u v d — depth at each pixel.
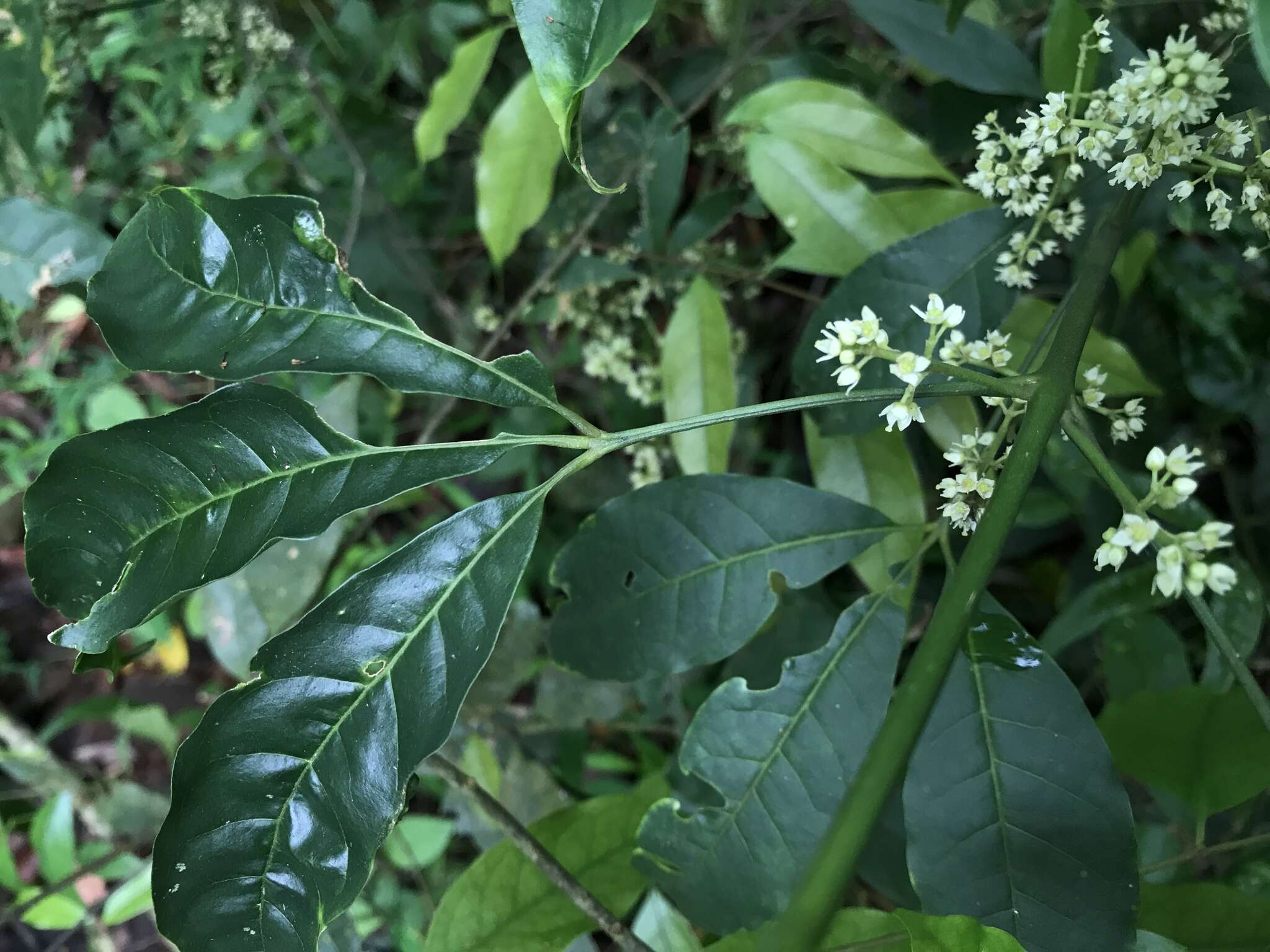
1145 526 0.14
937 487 0.17
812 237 0.28
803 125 0.28
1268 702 0.15
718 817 0.19
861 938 0.21
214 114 0.46
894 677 0.19
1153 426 0.35
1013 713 0.17
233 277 0.16
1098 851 0.17
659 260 0.35
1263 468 0.36
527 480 0.44
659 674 0.20
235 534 0.15
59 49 0.37
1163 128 0.17
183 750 0.15
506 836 0.27
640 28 0.12
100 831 0.41
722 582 0.20
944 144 0.32
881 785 0.13
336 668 0.15
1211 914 0.21
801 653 0.30
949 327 0.16
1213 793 0.22
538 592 0.45
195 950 0.15
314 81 0.42
